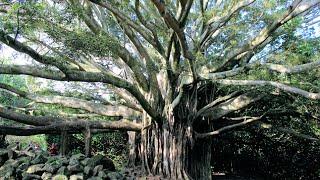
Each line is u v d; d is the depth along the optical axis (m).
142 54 11.46
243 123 12.59
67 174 7.95
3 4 7.99
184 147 11.96
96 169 8.55
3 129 10.18
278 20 9.23
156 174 11.69
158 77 12.49
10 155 8.47
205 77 10.67
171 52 11.25
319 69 10.97
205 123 13.08
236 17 11.61
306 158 16.14
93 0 8.57
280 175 16.67
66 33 8.72
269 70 10.20
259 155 17.03
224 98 11.91
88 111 13.32
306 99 11.38
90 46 9.05
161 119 11.85
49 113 13.73
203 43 12.20
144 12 11.77
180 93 11.59
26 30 8.27
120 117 13.28
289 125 14.34
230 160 17.41
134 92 10.38
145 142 12.09
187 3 8.05
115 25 12.87
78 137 16.66
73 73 9.10
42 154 8.63
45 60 8.38
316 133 14.36
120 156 16.50
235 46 12.04
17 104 15.22
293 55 11.10
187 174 11.80
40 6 7.98
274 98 12.38
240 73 10.52
